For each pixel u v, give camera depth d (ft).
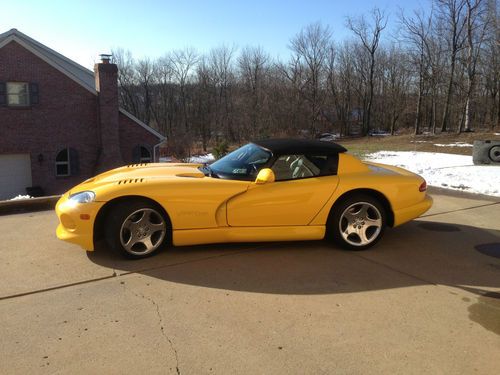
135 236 12.96
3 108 64.59
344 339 8.82
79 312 9.81
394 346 8.59
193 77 209.87
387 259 13.70
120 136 75.41
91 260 13.05
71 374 7.55
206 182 13.35
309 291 11.14
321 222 14.25
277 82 174.70
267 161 14.02
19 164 67.46
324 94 186.91
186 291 11.01
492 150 43.37
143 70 214.90
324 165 14.57
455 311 10.16
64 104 69.36
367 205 14.43
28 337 8.73
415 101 167.53
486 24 106.01
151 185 12.85
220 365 7.87
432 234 16.60
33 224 17.25
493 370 7.84
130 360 7.98
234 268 12.62
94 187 13.16
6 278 11.68
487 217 19.40
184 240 13.34
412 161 51.90
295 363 7.97
